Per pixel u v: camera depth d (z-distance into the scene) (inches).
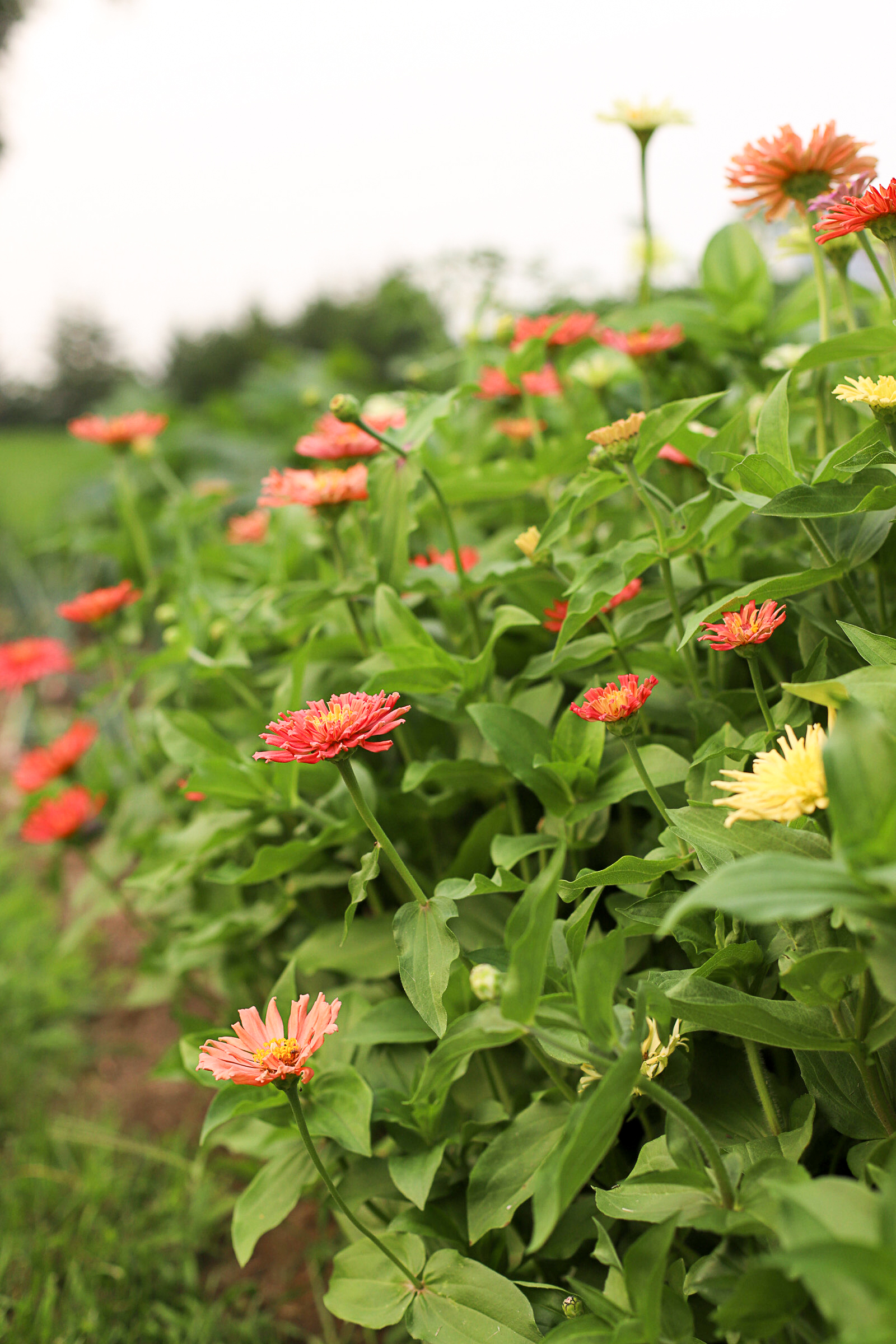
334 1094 45.1
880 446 42.6
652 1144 38.3
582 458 72.4
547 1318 41.2
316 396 98.3
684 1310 32.9
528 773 47.0
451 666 52.6
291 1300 65.9
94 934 115.6
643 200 73.5
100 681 150.6
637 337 72.4
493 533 98.3
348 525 81.6
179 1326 63.3
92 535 125.0
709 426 76.2
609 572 47.4
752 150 52.2
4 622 180.9
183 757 63.1
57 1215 74.1
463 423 103.6
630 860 39.0
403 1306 42.1
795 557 55.7
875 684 31.8
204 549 91.1
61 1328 63.4
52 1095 92.4
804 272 92.7
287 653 74.6
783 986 31.4
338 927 59.1
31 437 464.4
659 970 37.7
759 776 31.0
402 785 55.8
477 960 39.9
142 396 213.3
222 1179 76.8
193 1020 72.8
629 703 39.9
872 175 50.4
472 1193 42.3
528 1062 53.0
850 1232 25.1
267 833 68.4
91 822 89.4
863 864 24.9
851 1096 37.6
